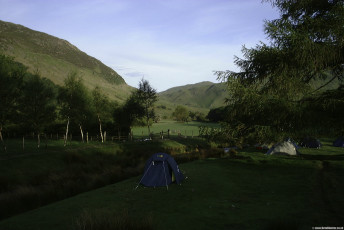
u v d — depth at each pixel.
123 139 41.69
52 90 27.03
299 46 8.66
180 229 6.12
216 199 8.85
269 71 10.59
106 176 13.97
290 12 10.30
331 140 36.62
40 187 12.55
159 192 9.92
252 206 7.95
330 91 9.30
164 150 28.53
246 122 11.25
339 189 9.63
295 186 10.45
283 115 9.36
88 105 32.88
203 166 15.66
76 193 11.35
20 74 25.81
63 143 32.34
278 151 21.41
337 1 9.12
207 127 12.66
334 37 8.62
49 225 6.50
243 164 16.28
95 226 5.37
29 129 37.00
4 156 19.64
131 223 5.62
